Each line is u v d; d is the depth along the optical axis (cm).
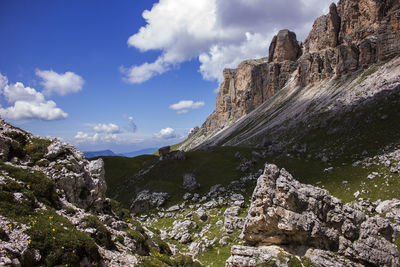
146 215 7800
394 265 3228
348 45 18288
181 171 10419
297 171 8894
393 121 9856
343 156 9275
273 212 3400
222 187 8344
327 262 3122
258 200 3591
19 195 2275
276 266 3125
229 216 5728
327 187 7450
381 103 11594
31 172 2789
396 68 13662
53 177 3084
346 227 3356
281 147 11125
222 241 5028
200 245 5059
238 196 7456
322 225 3397
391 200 5853
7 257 1598
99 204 3550
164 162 11356
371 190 6581
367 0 18000
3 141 2992
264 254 3300
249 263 3222
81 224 2561
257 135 18650
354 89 15075
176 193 8731
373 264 3175
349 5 19700
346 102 14088
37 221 2088
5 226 1838
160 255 3444
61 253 1911
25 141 3472
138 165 13462
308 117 15588
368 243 3306
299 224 3281
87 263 2038
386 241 3381
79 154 3959
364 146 9262
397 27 15238
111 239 2819
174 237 5838
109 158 13688
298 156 10462
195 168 10431
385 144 8681
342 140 10625
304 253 3303
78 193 3288
